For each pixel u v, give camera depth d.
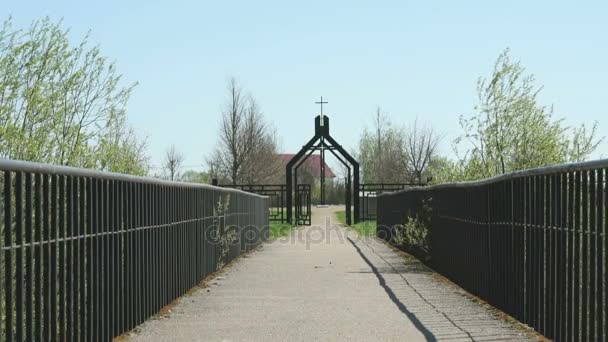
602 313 6.84
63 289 6.80
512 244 9.98
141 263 9.69
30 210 6.02
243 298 12.35
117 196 8.53
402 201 24.12
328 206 95.12
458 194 14.18
